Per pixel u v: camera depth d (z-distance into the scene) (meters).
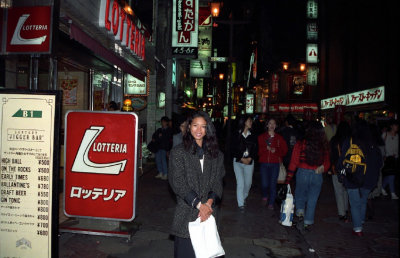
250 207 7.05
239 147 6.64
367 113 19.09
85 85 9.98
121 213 4.79
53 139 3.19
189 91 32.84
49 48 4.67
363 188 5.51
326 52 30.47
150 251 4.46
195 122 2.84
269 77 39.88
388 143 7.99
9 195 3.21
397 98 16.05
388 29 17.12
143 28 12.31
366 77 20.33
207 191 2.85
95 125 4.82
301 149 5.50
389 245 4.90
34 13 4.68
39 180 3.20
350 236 5.30
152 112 16.16
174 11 18.47
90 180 4.82
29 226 3.20
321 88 32.00
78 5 5.99
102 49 7.14
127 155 4.78
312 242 5.01
